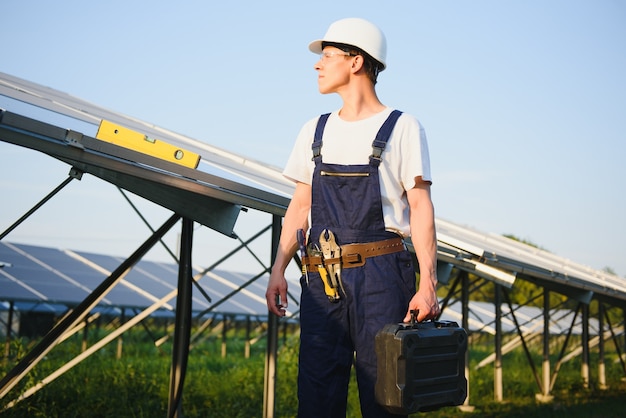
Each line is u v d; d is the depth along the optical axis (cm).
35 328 1944
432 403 227
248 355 1669
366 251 243
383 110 256
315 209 250
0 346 1229
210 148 866
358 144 248
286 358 1102
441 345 231
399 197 249
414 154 248
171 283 1675
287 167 267
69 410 752
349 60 256
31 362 458
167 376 995
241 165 750
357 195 244
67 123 433
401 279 245
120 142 359
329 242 243
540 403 1131
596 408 1079
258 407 856
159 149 373
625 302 1466
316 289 248
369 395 240
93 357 1140
